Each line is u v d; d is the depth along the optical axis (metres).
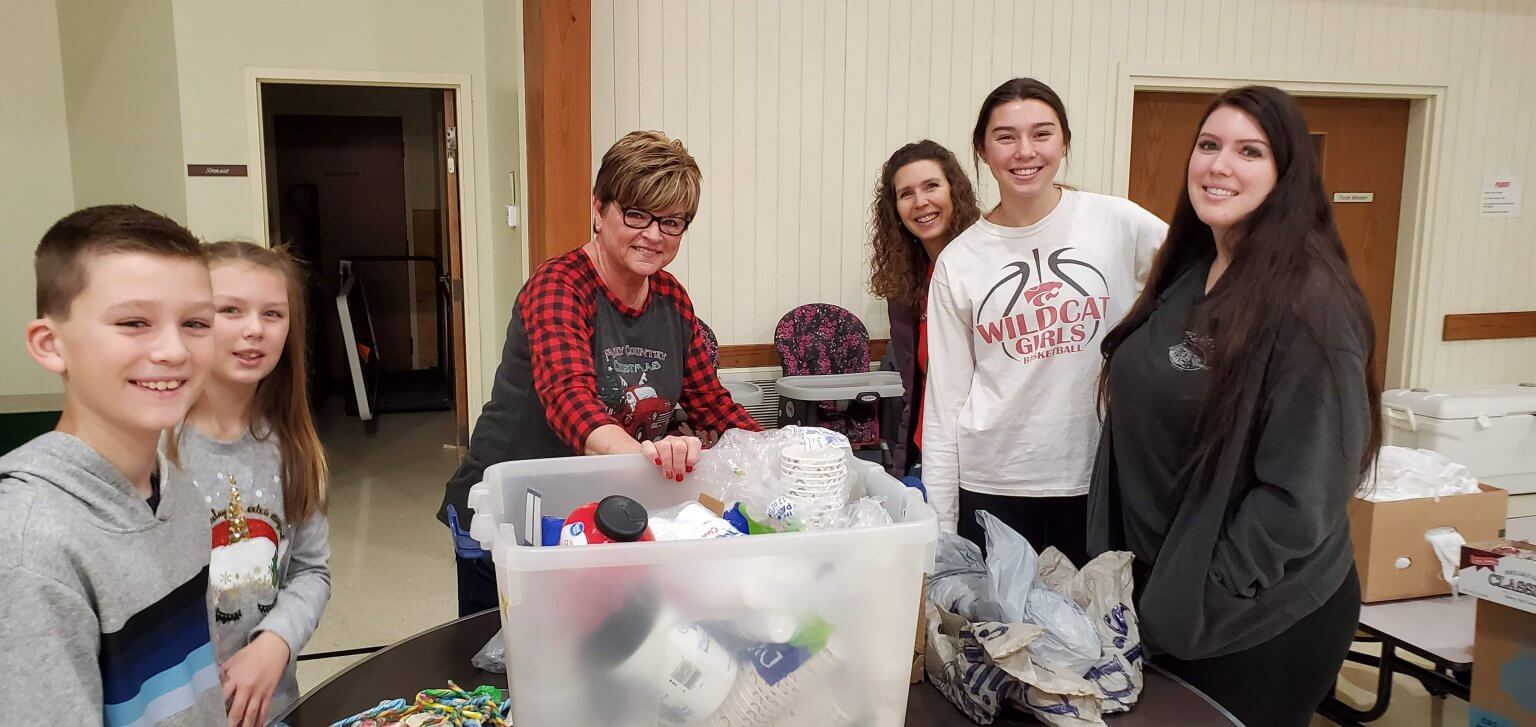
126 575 0.88
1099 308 1.75
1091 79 4.28
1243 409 1.23
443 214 6.46
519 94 3.91
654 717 0.88
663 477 1.27
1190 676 1.39
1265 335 1.22
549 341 1.47
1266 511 1.21
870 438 3.46
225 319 1.25
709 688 0.88
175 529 0.96
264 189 4.61
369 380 6.14
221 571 1.27
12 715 0.78
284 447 1.40
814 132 4.01
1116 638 1.23
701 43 3.82
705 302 4.01
